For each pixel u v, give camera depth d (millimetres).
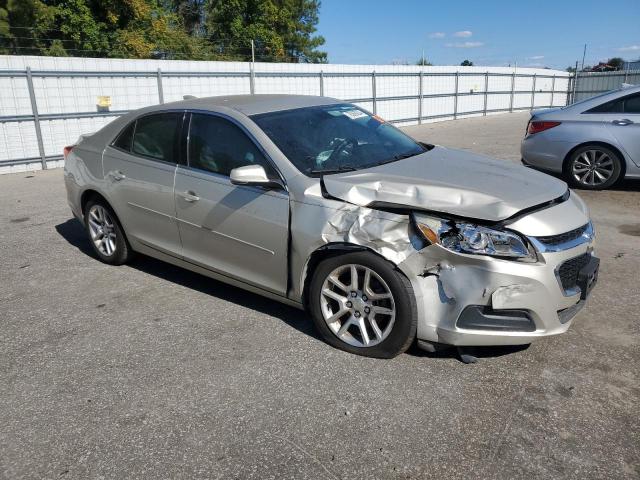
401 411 2867
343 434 2709
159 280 4855
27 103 12141
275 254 3633
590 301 4156
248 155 3830
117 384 3221
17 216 7430
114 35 27906
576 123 7719
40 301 4473
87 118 13219
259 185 3623
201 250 4180
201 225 4078
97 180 4988
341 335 3465
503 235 2986
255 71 17000
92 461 2592
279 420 2834
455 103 24391
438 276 3064
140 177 4555
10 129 11953
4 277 5047
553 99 31594
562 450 2549
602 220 6422
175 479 2459
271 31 40281
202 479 2451
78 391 3164
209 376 3262
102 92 13445
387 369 3258
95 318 4121
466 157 4105
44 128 12469
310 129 4023
